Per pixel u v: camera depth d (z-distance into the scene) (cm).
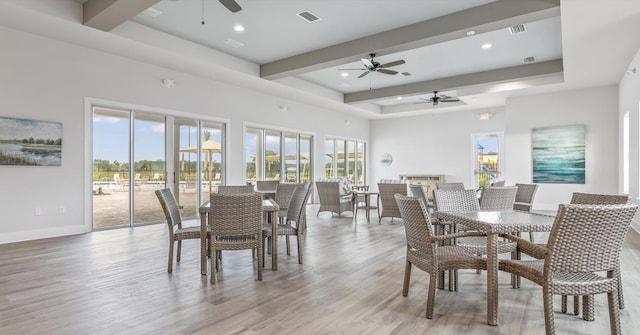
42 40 513
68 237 528
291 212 438
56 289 305
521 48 623
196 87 713
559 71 681
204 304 273
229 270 365
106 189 600
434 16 496
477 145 1085
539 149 862
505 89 819
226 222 324
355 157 1220
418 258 272
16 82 491
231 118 784
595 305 273
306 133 995
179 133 703
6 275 343
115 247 464
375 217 766
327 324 240
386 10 477
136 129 637
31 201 511
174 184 696
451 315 255
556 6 413
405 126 1217
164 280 330
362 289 309
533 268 220
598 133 793
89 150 569
